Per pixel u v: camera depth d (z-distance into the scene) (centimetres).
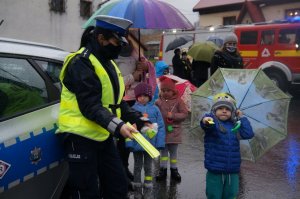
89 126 288
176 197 473
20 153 272
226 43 650
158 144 479
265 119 403
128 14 462
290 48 1455
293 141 767
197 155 662
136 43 516
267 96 407
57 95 325
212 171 384
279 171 581
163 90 523
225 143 380
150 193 482
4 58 293
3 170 258
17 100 290
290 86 1519
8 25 2244
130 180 504
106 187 319
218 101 386
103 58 295
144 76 504
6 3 2233
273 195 485
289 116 1064
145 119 311
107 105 294
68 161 297
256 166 606
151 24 460
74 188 298
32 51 321
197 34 1727
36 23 2372
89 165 294
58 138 309
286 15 2259
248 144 405
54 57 338
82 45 306
